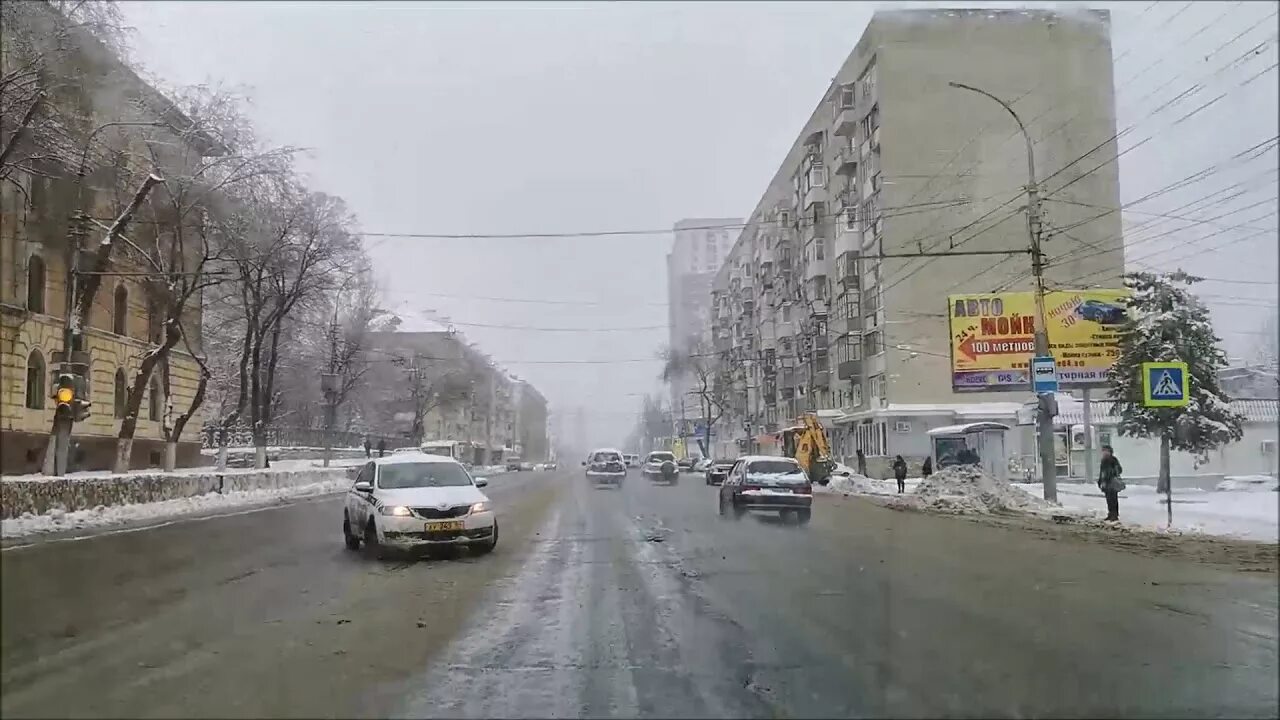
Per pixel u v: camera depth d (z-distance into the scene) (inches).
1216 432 1131.3
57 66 922.7
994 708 244.2
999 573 508.4
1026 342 1373.0
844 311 2124.8
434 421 3791.8
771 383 2805.1
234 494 1181.1
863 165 1951.3
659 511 1029.8
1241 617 373.4
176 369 1685.5
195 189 1204.5
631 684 269.4
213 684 267.9
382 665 292.0
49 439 1296.8
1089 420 1357.0
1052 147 1668.3
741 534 748.0
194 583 464.4
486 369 3843.5
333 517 926.4
